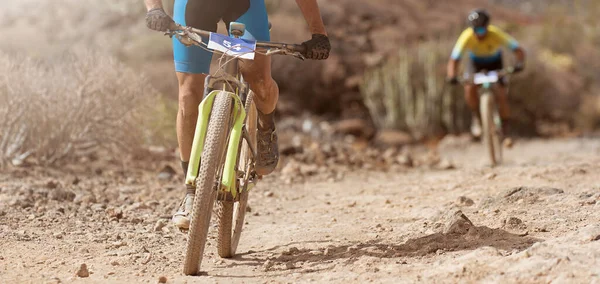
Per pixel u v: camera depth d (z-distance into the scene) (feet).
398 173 63.26
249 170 27.96
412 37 128.36
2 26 111.04
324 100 109.50
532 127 117.19
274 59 108.78
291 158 67.00
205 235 24.90
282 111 104.68
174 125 64.54
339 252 29.55
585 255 23.15
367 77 110.73
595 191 37.09
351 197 46.60
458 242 28.94
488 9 166.71
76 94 54.75
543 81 122.21
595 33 159.22
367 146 98.27
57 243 31.65
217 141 24.06
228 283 24.80
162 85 89.51
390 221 36.11
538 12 213.25
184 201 26.32
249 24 28.81
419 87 109.70
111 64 56.18
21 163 51.88
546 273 21.97
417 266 25.36
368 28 126.41
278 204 44.52
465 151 94.89
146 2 26.48
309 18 26.73
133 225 36.17
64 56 70.44
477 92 66.13
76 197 41.81
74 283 25.03
